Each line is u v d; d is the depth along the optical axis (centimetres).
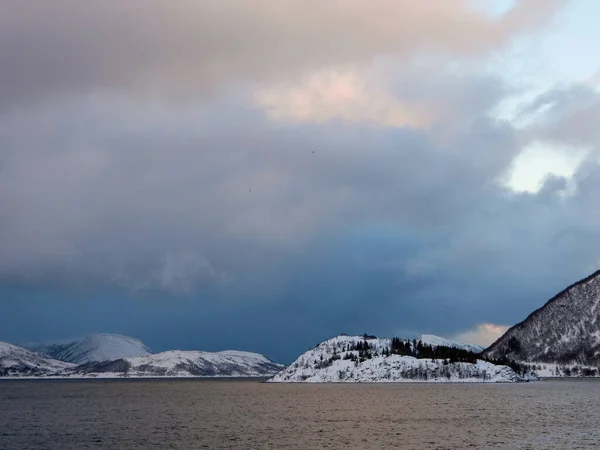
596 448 10519
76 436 12888
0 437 12825
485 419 15338
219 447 11169
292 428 14025
